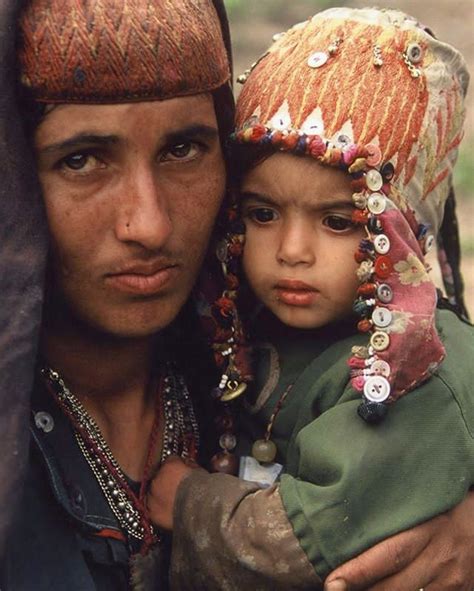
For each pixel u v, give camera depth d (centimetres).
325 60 253
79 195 223
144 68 218
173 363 267
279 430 265
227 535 236
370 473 234
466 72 269
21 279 215
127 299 231
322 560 230
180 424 262
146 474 254
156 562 246
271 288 261
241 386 266
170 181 229
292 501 234
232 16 1135
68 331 243
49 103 219
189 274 237
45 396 244
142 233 222
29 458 235
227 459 264
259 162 253
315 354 265
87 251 226
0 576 218
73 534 235
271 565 232
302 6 1160
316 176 249
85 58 216
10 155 215
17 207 216
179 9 224
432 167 258
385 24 259
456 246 289
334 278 255
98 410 251
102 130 219
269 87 255
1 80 214
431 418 240
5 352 211
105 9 217
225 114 247
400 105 251
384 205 246
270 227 259
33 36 217
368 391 237
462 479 238
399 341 239
